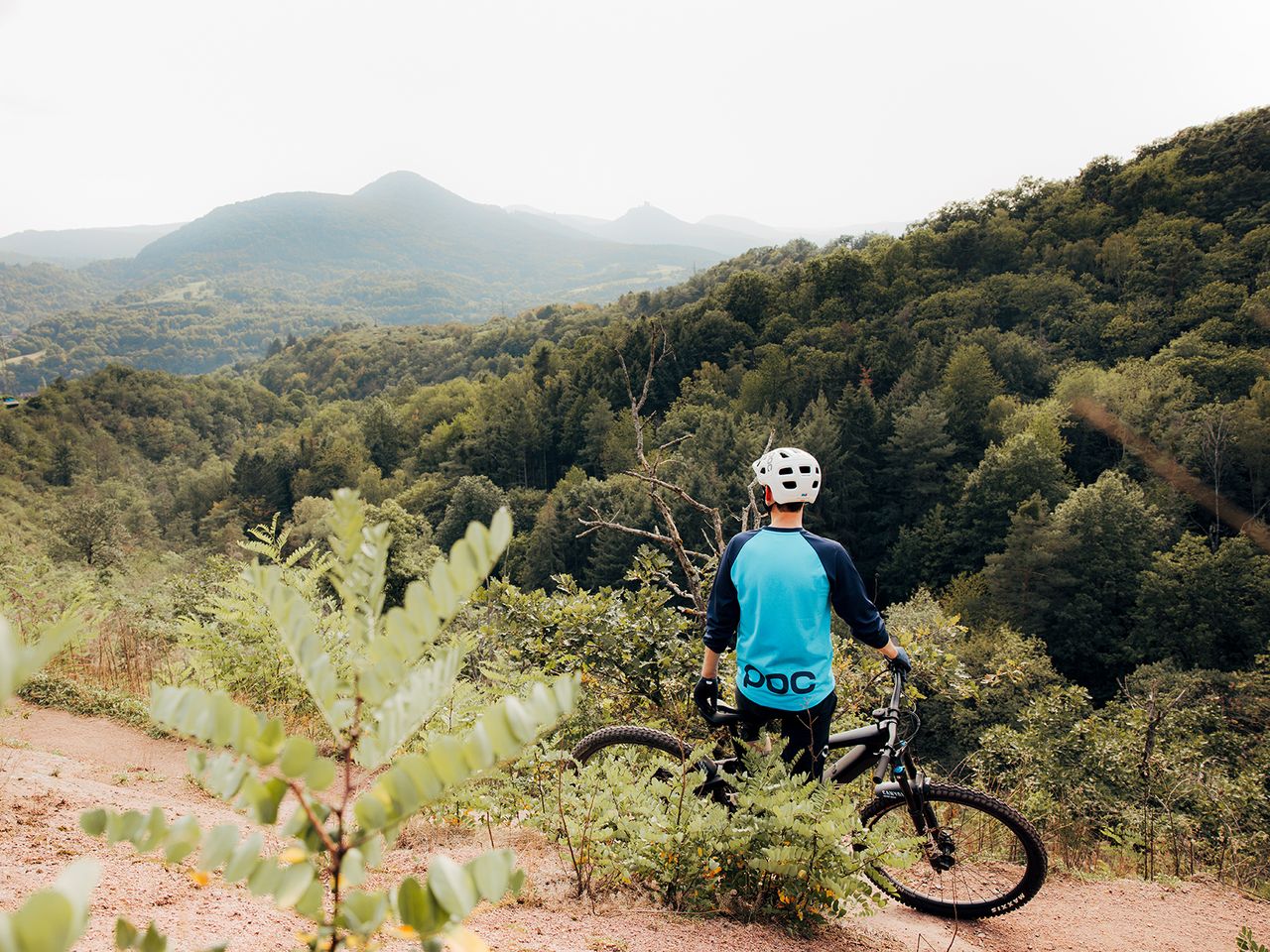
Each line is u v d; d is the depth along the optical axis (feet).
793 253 554.05
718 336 295.28
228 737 1.86
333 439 344.90
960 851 12.66
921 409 184.75
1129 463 171.73
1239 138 297.53
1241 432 152.76
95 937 5.86
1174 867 16.84
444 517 236.22
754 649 9.55
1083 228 293.23
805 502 9.55
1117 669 127.24
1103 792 31.65
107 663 25.21
